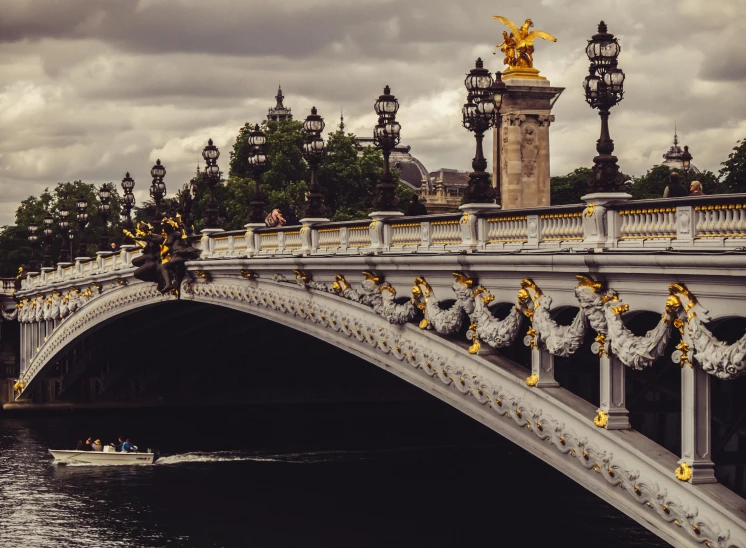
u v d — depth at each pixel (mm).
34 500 78500
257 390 114312
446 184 134500
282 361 105438
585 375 42156
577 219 37406
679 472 32906
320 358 103125
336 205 135875
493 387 42281
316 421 112062
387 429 108312
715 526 32250
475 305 42312
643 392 37031
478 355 43094
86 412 119250
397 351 49062
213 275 71625
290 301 59656
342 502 73812
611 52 35531
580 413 37719
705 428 32531
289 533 66312
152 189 84562
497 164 65938
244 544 64562
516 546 59562
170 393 116062
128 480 84750
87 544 66500
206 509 73875
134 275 79062
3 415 119562
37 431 110125
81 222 107875
